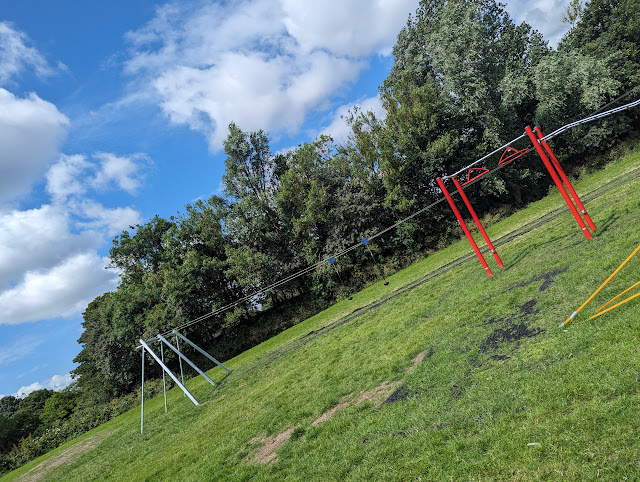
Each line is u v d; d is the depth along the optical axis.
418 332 14.35
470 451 6.16
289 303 49.06
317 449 9.20
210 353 45.56
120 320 43.22
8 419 51.00
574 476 4.80
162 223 51.78
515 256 18.20
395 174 43.97
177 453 14.88
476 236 39.34
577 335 7.91
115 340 44.94
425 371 10.38
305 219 44.47
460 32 43.59
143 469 14.96
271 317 47.62
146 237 50.59
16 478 28.83
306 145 47.88
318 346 22.66
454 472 5.88
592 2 53.94
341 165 48.50
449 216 47.09
